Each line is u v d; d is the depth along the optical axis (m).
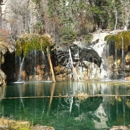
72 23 47.50
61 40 43.47
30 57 43.56
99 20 49.38
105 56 42.09
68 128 13.91
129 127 13.75
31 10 56.47
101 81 39.59
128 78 40.09
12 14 58.19
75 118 16.03
